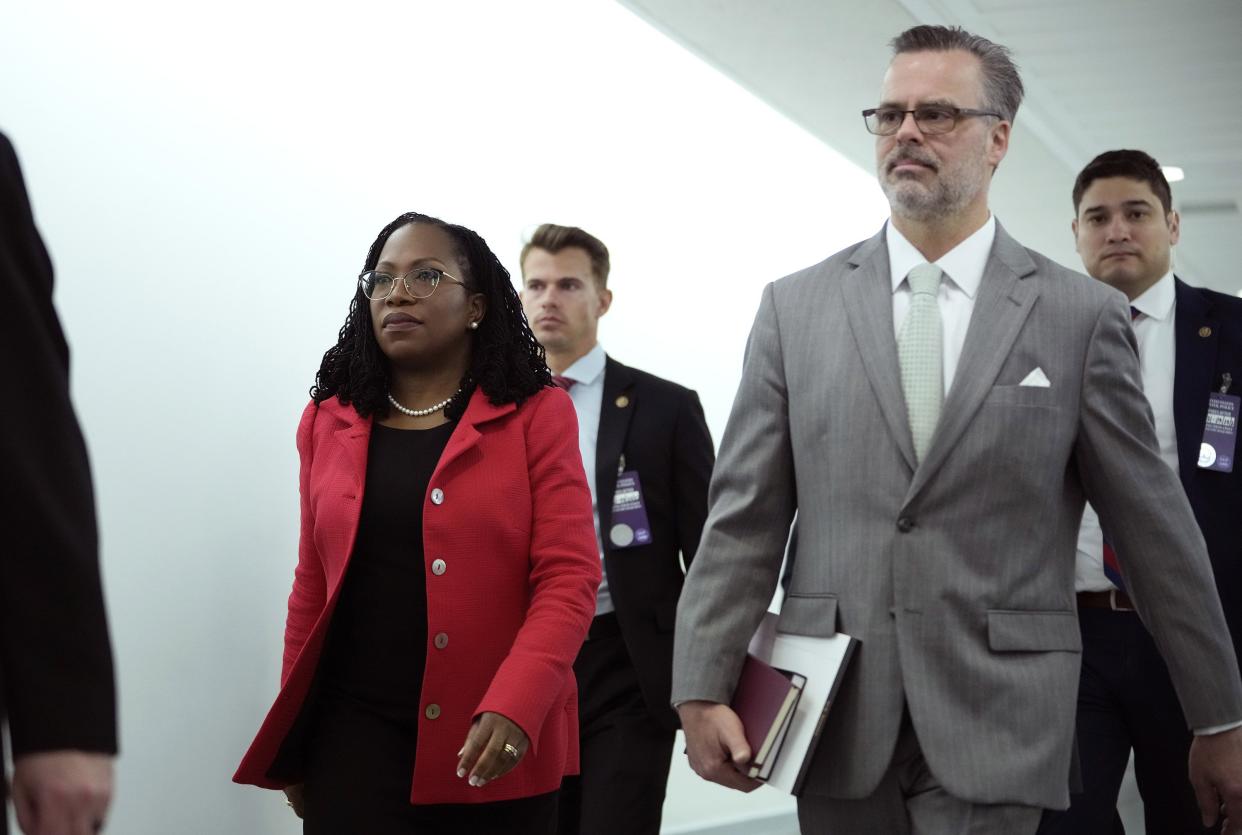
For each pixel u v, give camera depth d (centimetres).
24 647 119
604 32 559
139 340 356
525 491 242
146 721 350
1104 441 219
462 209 479
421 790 225
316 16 418
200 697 367
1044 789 208
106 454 344
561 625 232
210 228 379
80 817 119
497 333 252
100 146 349
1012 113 238
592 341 386
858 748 215
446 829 232
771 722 218
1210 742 220
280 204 402
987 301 225
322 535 237
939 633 213
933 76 230
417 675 231
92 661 121
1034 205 888
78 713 119
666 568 362
